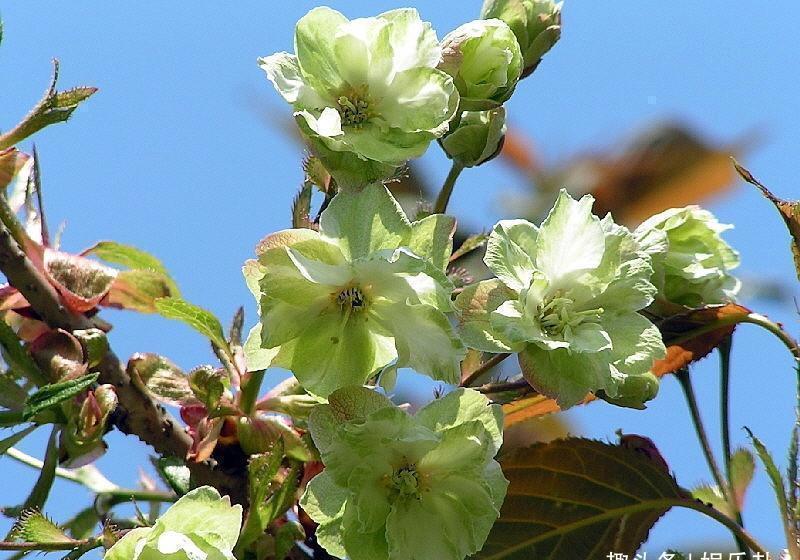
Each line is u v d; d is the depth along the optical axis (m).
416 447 0.47
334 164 0.49
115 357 0.50
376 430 0.47
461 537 0.48
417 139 0.49
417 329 0.48
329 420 0.47
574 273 0.49
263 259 0.48
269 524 0.49
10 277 0.50
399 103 0.49
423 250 0.48
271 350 0.48
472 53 0.50
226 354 0.50
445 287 0.47
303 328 0.48
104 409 0.49
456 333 0.47
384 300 0.48
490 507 0.48
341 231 0.48
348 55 0.49
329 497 0.48
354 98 0.49
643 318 0.49
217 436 0.49
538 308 0.49
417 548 0.48
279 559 0.49
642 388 0.50
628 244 0.50
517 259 0.49
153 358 0.50
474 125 0.51
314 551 0.50
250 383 0.49
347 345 0.48
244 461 0.50
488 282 0.49
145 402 0.50
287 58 0.50
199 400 0.49
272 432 0.50
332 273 0.48
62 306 0.50
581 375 0.49
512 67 0.51
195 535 0.46
